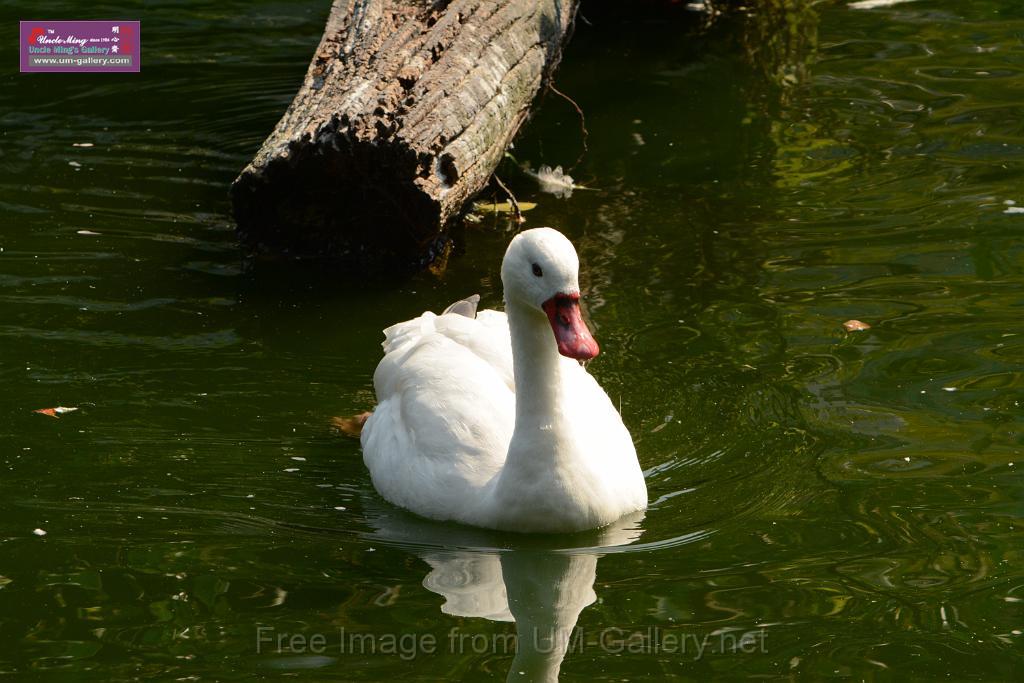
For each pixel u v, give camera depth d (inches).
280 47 784.9
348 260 535.2
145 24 818.2
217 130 665.6
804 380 437.1
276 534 363.9
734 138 641.0
